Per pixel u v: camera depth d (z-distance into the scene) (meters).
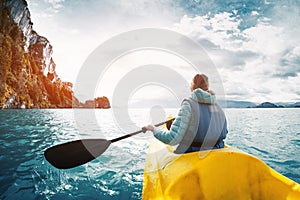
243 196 1.55
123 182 2.71
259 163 1.55
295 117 14.00
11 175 2.92
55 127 8.60
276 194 1.51
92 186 2.60
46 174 2.96
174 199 1.52
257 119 12.27
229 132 6.83
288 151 4.21
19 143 5.04
